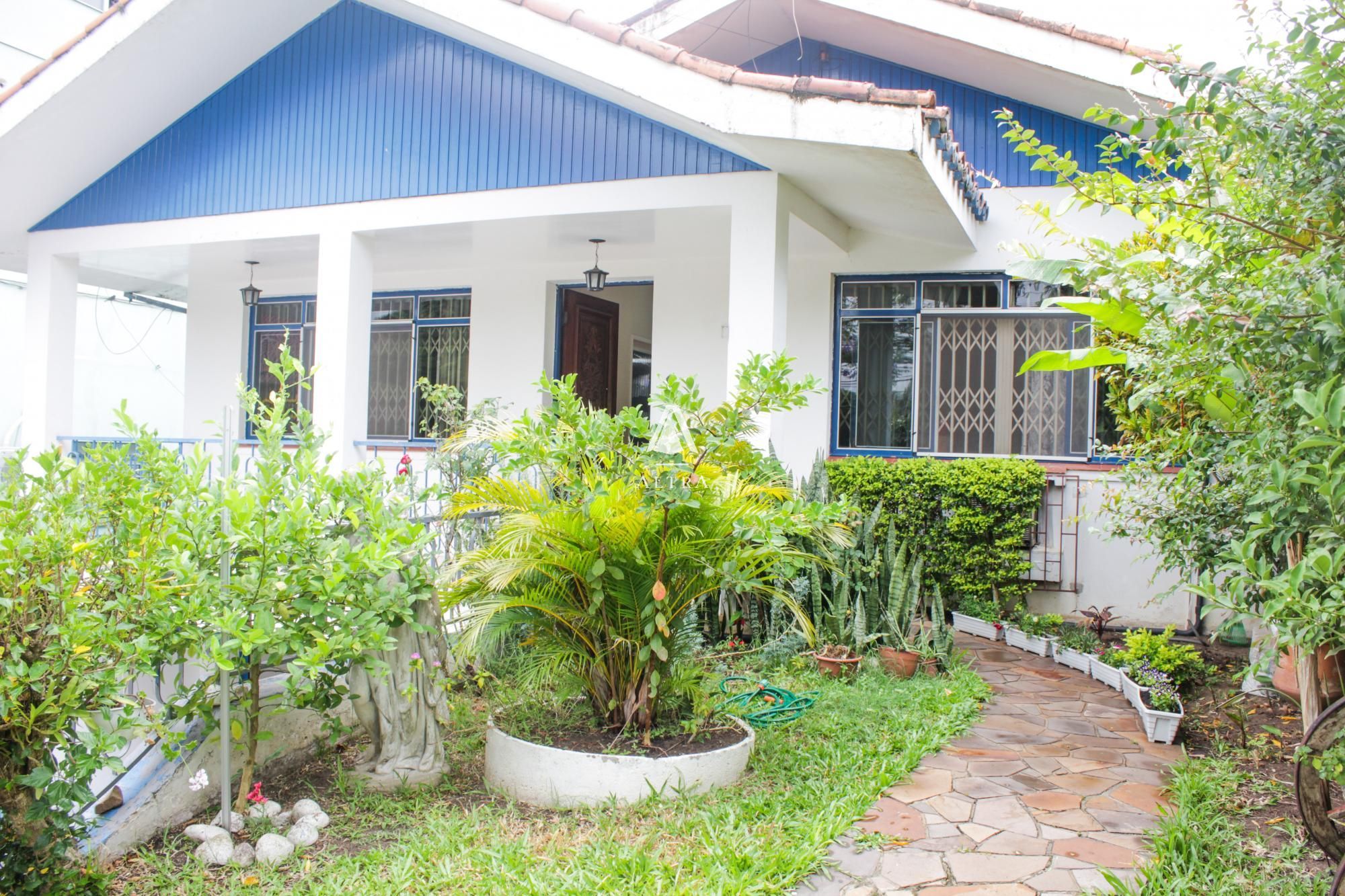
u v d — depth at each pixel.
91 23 7.80
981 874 3.61
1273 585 2.80
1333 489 2.71
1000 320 8.54
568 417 4.57
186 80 8.41
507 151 7.60
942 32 7.52
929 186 6.45
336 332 8.17
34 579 3.23
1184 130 3.79
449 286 10.66
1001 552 7.84
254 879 3.50
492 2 6.85
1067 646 7.11
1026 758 4.99
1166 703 5.46
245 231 8.59
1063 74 7.33
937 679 6.32
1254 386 3.44
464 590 4.61
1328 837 3.31
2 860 3.23
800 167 6.65
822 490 7.39
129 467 3.79
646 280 9.73
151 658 3.52
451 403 8.48
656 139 7.13
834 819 3.99
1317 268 3.19
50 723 3.26
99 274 11.37
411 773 4.41
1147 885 3.44
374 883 3.46
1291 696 5.41
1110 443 8.26
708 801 4.19
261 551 3.79
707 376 9.39
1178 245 4.36
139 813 3.83
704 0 8.57
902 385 8.79
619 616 4.54
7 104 8.00
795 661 6.46
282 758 4.57
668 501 4.16
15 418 14.03
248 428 11.45
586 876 3.46
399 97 8.01
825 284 8.88
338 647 3.75
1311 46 3.29
